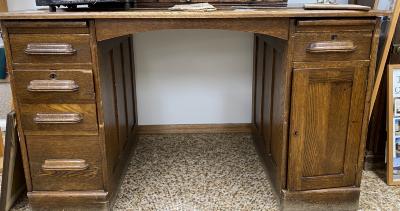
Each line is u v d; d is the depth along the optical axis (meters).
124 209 1.46
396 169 1.60
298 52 1.24
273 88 1.52
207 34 2.00
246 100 2.13
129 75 1.89
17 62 1.25
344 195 1.41
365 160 1.72
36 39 1.22
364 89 1.30
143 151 1.97
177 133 2.16
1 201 1.40
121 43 1.68
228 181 1.66
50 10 1.32
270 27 1.23
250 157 1.89
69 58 1.24
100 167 1.36
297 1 1.89
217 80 2.09
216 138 2.11
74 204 1.39
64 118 1.29
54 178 1.37
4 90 1.89
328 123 1.33
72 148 1.34
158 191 1.58
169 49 2.03
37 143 1.33
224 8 1.47
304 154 1.35
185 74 2.08
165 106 2.14
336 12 1.19
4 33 1.22
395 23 1.45
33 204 1.39
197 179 1.68
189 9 1.31
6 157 1.38
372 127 1.68
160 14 1.19
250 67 2.07
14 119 1.35
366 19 1.22
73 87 1.26
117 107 1.58
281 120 1.36
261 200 1.51
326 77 1.27
